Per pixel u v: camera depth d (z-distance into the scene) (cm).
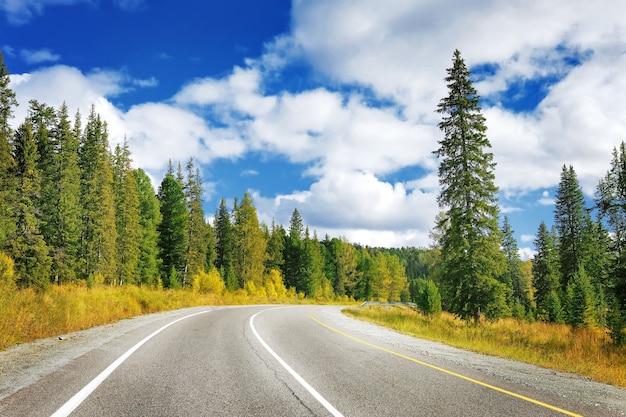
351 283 10138
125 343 997
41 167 4222
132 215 4884
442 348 1182
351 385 621
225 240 7494
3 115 3472
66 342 978
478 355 1077
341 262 10075
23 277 3033
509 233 6256
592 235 4553
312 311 3080
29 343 939
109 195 4294
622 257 2127
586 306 3381
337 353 959
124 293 2433
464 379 695
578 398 601
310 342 1159
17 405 453
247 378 649
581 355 1223
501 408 517
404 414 477
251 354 900
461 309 2544
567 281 4588
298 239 9656
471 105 2698
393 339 1364
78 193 4109
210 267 6147
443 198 2670
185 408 472
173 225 6106
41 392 512
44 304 1267
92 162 4416
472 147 2608
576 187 4662
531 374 809
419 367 802
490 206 2544
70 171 3922
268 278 6881
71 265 3894
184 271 5350
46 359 742
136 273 5106
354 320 2312
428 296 3594
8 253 3030
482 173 2580
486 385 654
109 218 4234
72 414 430
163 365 733
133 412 448
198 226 5534
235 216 6375
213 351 923
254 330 1440
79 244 4122
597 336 2008
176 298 3156
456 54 2795
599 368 940
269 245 8200
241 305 3875
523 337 1733
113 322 1573
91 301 1755
